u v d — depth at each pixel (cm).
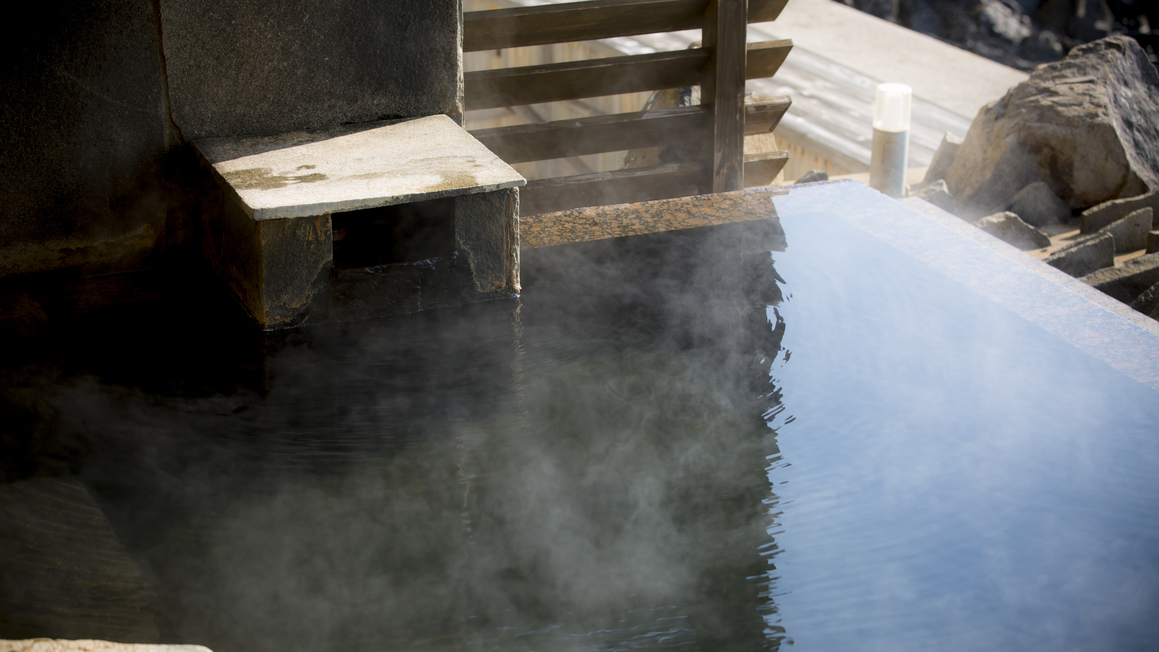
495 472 222
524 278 328
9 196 308
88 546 194
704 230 363
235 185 284
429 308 310
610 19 454
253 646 169
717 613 180
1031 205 561
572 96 473
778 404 252
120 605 178
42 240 318
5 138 302
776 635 175
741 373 267
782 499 214
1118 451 231
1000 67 1002
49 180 312
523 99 462
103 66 306
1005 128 578
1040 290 315
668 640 173
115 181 321
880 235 359
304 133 335
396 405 252
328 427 241
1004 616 181
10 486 212
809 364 271
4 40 291
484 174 301
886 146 530
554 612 179
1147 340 284
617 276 328
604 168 827
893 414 247
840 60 1002
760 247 349
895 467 226
